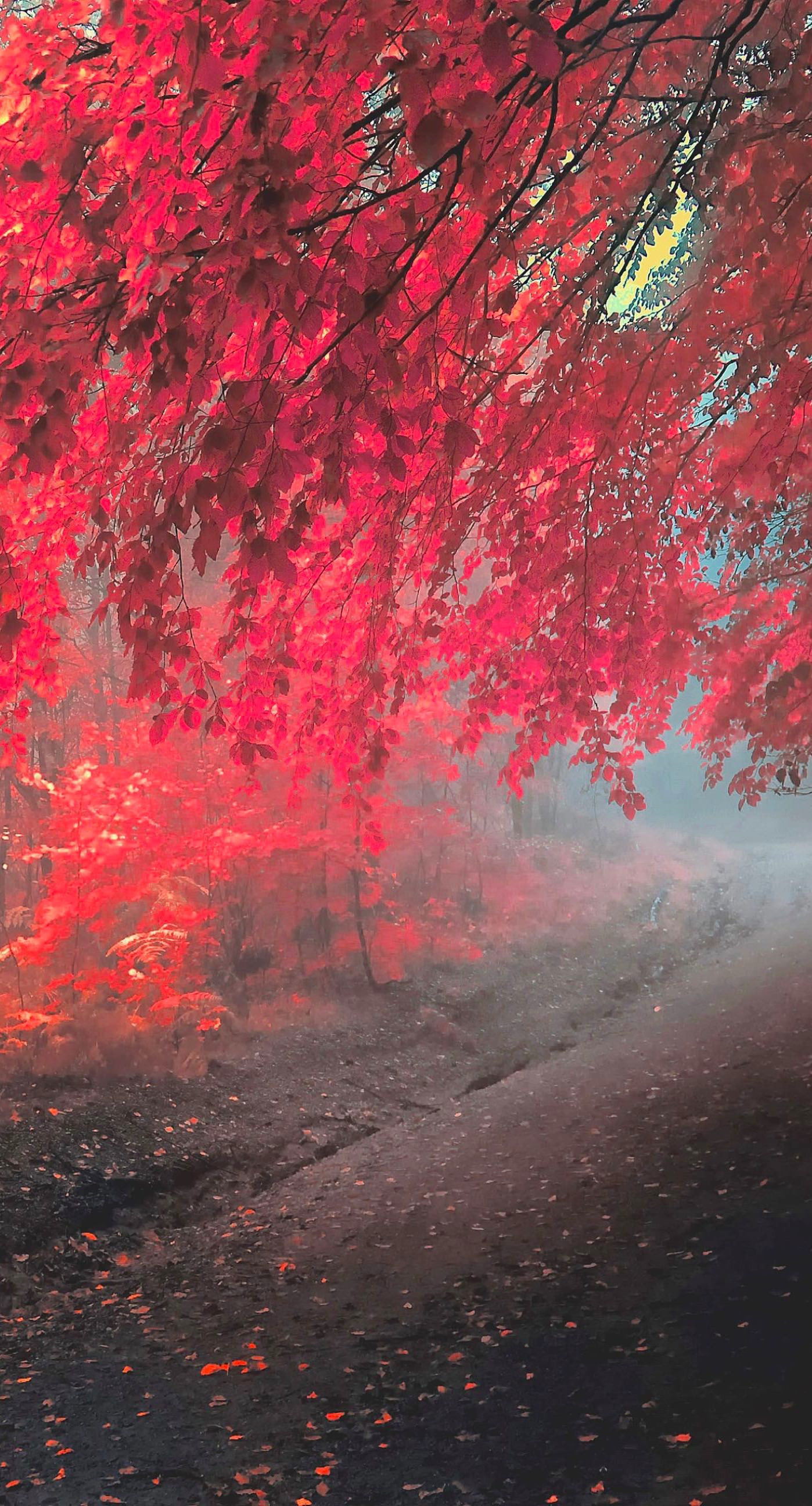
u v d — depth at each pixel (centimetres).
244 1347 631
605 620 696
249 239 267
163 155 290
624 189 526
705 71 519
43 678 486
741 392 586
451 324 454
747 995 1397
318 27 258
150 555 314
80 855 1123
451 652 709
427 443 501
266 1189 996
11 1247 799
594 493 605
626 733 816
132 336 286
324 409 295
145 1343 658
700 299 560
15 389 300
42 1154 929
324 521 564
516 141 391
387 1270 725
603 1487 434
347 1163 1035
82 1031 1146
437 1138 1055
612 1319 581
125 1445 522
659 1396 495
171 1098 1099
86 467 429
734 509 709
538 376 570
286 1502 459
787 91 401
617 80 512
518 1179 865
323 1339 626
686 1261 633
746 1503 402
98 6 303
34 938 1116
